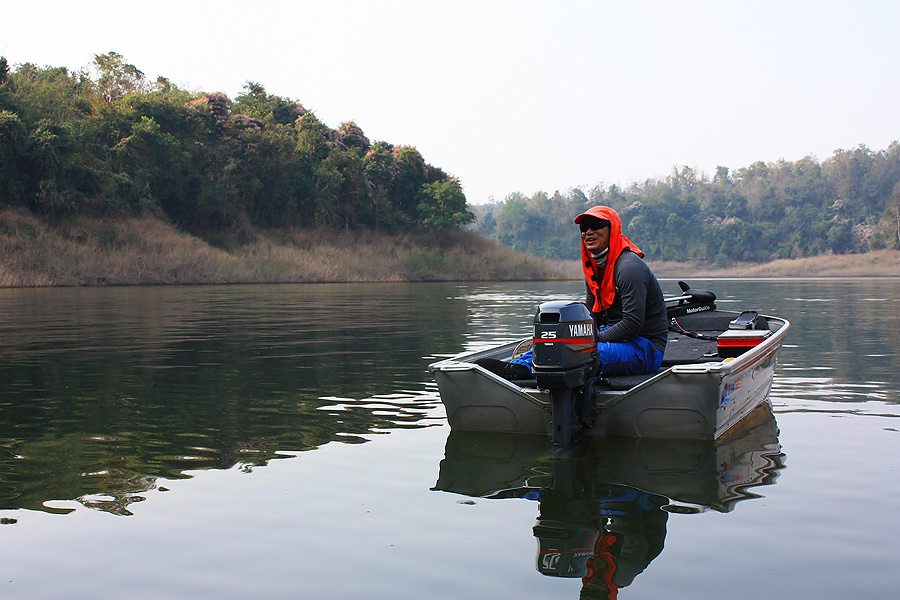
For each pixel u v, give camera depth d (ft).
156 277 115.55
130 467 13.48
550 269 187.73
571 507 11.37
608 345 16.21
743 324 19.71
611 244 16.79
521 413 15.79
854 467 13.43
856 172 437.58
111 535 10.21
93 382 22.58
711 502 11.54
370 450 14.78
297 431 16.31
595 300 17.29
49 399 19.89
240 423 17.10
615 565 9.17
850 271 268.00
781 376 23.89
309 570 9.09
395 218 200.85
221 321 44.21
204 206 152.87
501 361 16.79
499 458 14.15
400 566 9.20
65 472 13.16
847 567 9.06
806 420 17.40
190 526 10.56
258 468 13.44
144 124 144.77
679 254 404.57
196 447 14.94
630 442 15.30
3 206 115.96
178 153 150.20
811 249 384.88
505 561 9.34
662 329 16.99
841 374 24.26
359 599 8.31
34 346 31.30
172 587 8.63
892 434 15.94
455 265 172.65
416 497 11.87
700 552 9.58
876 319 45.88
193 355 28.60
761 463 13.73
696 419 14.93
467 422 16.34
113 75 168.96
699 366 14.69
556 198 477.77
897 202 333.83
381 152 212.84
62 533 10.27
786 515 10.92
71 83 161.17
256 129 169.99
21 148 117.39
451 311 54.08
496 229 479.41
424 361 27.07
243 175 163.84
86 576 8.92
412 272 163.53
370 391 21.17
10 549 9.73
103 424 16.94
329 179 182.19
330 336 35.50
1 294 76.69
